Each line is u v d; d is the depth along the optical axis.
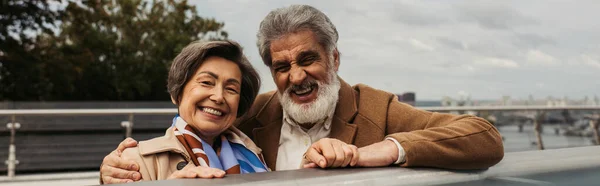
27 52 14.13
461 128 1.08
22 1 13.71
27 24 14.01
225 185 0.61
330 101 1.40
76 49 15.39
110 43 16.62
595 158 0.91
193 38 19.61
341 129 1.47
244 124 1.65
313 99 1.40
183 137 1.18
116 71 16.84
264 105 1.64
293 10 1.38
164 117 4.99
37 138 4.14
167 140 1.15
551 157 0.90
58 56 14.93
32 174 3.84
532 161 0.87
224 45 1.23
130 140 1.17
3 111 3.20
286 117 1.52
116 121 4.77
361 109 1.49
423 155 0.94
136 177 1.05
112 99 17.17
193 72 1.22
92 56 15.68
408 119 1.43
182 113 1.23
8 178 3.60
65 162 4.24
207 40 1.25
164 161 1.10
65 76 14.77
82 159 4.38
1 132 3.88
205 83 1.21
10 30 13.84
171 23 19.14
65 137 4.31
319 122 1.49
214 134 1.26
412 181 0.73
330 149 0.90
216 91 1.20
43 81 14.56
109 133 4.74
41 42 15.21
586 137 4.61
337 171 0.73
